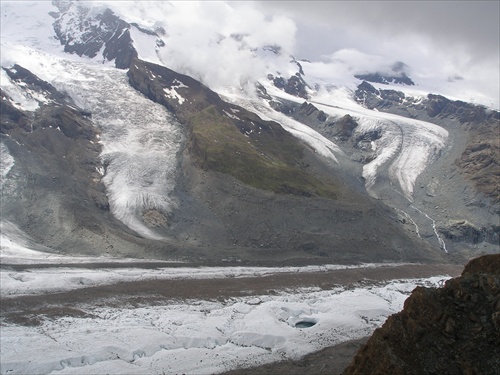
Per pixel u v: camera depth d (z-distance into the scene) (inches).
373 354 1504.7
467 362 1391.5
